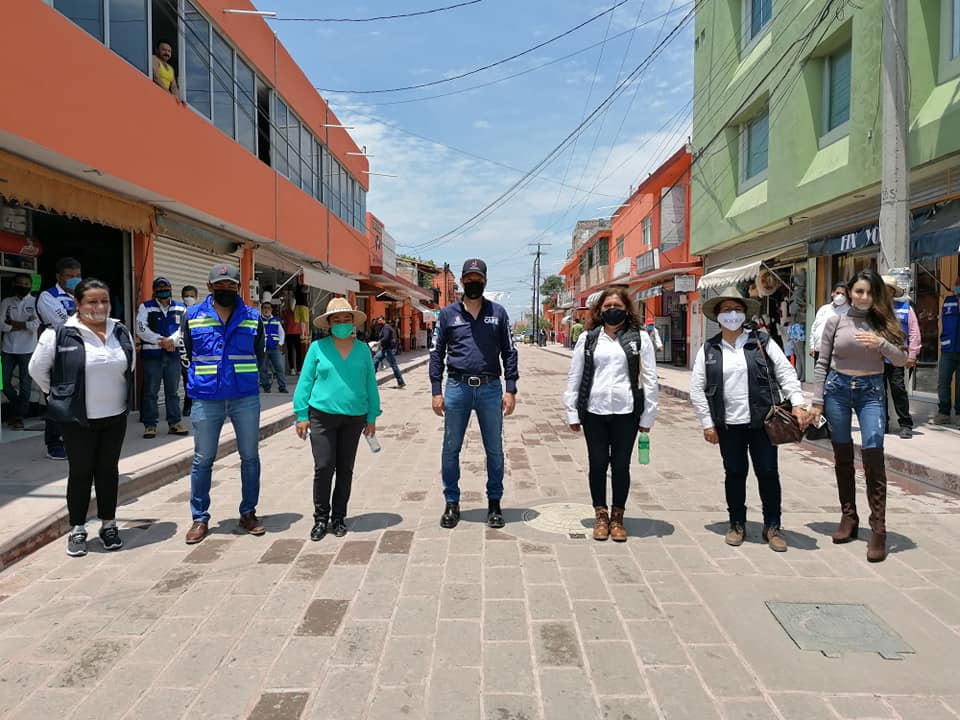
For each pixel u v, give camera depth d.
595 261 41.06
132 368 4.72
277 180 15.22
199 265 12.59
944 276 10.17
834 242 11.78
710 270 18.70
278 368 13.90
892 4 7.93
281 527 5.07
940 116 8.47
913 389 10.91
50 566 4.29
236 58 13.13
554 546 4.61
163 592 3.86
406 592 3.83
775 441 4.37
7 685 2.90
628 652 3.16
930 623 3.45
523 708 2.71
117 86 8.70
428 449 8.38
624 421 4.66
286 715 2.67
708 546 4.61
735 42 15.86
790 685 2.88
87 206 8.80
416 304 38.28
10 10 6.76
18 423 8.53
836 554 4.45
